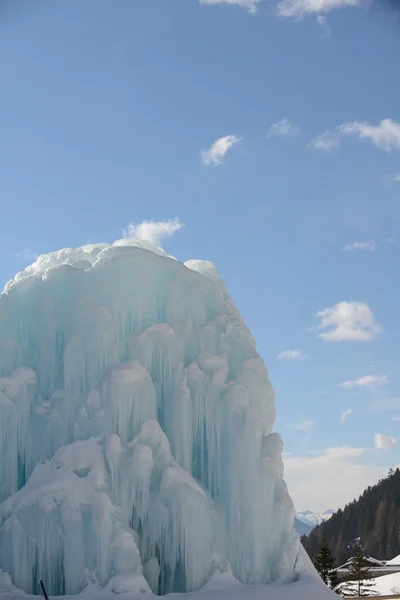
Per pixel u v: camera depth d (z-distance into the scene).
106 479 30.27
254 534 32.12
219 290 36.69
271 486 32.88
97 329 32.44
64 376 32.59
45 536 29.55
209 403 33.47
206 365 33.94
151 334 33.31
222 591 29.80
